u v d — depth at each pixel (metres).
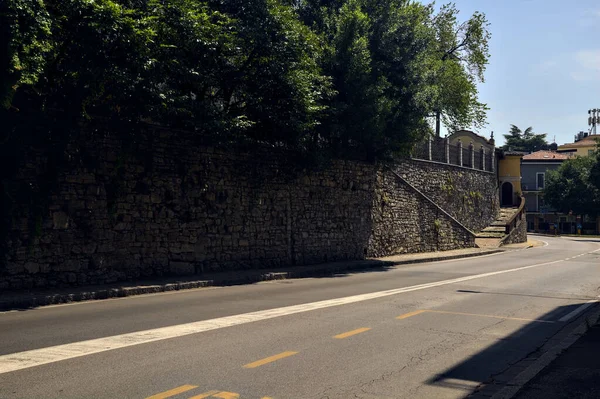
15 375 5.73
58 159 12.73
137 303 11.22
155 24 13.32
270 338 7.77
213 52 15.16
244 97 16.92
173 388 5.41
